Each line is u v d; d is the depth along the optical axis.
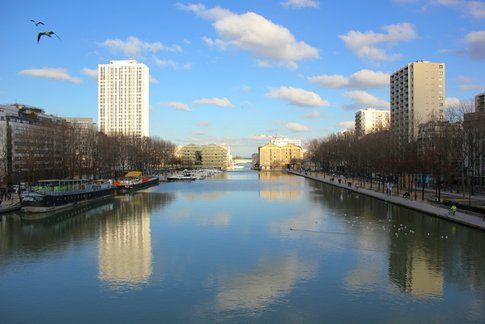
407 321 36.81
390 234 69.94
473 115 125.31
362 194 139.50
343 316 37.81
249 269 50.91
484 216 73.38
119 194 150.88
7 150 145.25
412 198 115.38
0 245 64.69
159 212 99.88
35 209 95.69
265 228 76.44
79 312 39.06
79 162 165.00
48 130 160.38
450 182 134.00
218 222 83.69
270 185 199.50
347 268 51.09
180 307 39.94
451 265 52.09
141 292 43.75
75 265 53.31
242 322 36.88
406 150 133.00
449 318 37.41
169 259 55.53
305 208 105.06
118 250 60.66
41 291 44.31
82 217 93.25
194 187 189.12
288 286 45.09
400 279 47.03
